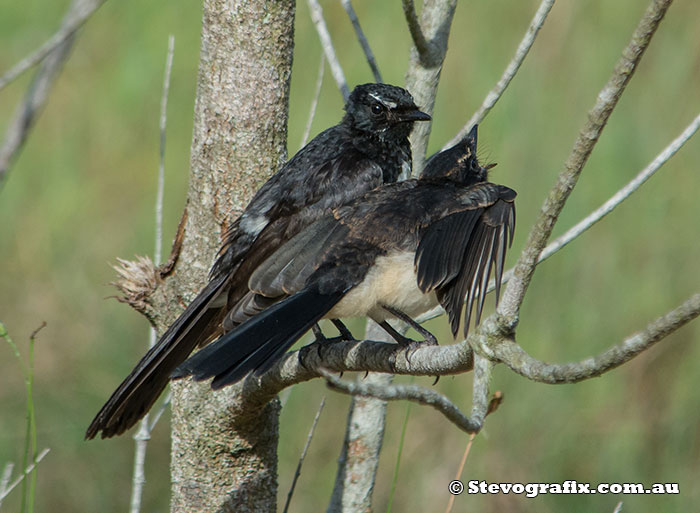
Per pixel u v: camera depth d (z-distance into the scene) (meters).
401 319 7.07
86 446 11.98
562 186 4.87
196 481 7.64
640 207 12.96
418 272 6.49
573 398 11.83
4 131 15.89
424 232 6.92
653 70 14.19
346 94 8.20
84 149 15.98
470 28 14.76
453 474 11.53
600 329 12.17
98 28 17.16
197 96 7.54
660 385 11.87
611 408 11.73
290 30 7.37
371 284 6.86
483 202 6.82
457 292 6.55
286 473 11.72
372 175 8.07
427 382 12.05
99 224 15.00
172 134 15.66
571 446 11.55
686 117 13.70
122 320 13.41
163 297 7.72
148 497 11.70
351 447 8.02
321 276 6.85
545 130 13.43
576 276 12.55
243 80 7.31
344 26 15.54
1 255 14.58
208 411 7.42
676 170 13.34
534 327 12.30
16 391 12.66
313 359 6.74
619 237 12.80
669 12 14.45
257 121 7.38
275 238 7.40
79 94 16.64
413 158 8.78
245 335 6.35
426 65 8.57
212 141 7.45
